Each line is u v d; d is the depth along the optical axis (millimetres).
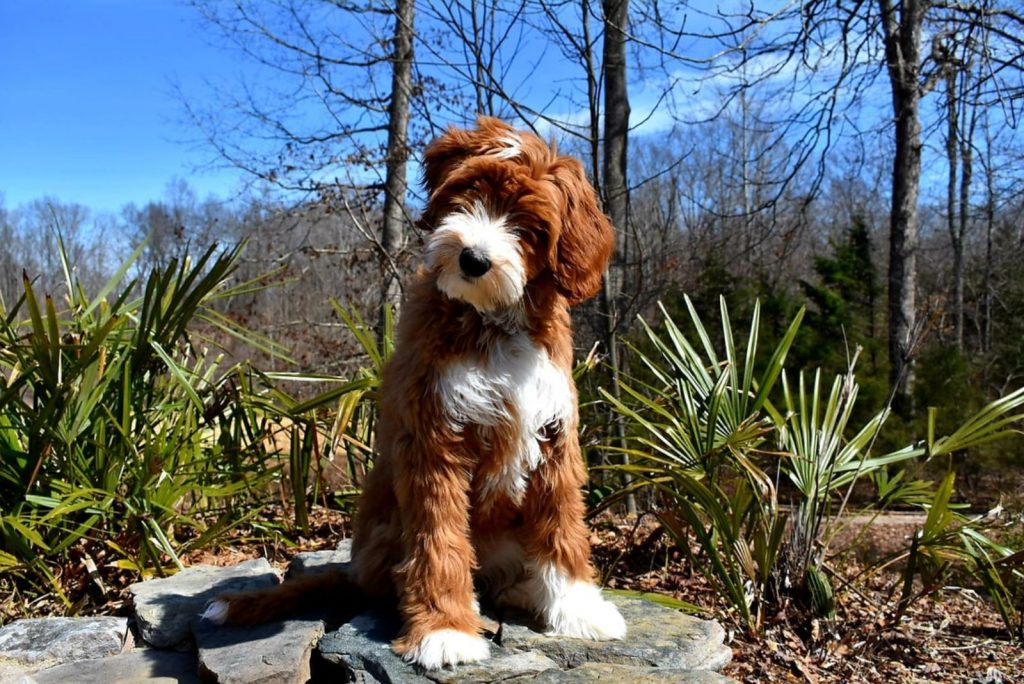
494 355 1046
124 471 1667
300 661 1081
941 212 9969
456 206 1031
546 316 1080
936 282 8320
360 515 1266
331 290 5637
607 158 2730
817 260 5609
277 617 1226
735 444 1563
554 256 1031
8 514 1570
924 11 3936
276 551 1835
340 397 1814
